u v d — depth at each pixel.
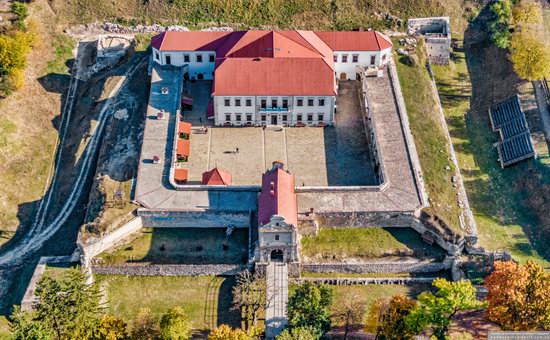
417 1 168.25
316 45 148.50
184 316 110.00
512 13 161.75
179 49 149.88
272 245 117.44
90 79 157.88
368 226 126.81
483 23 167.00
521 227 131.00
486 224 131.00
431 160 137.38
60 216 133.25
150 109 143.75
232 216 124.44
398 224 126.69
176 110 143.88
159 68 152.75
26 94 149.75
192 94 151.75
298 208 124.69
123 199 126.38
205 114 147.75
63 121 150.88
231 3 166.62
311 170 137.12
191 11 166.50
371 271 122.00
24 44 150.50
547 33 161.25
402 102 146.38
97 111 148.00
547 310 103.00
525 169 137.88
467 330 109.94
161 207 124.44
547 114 144.38
